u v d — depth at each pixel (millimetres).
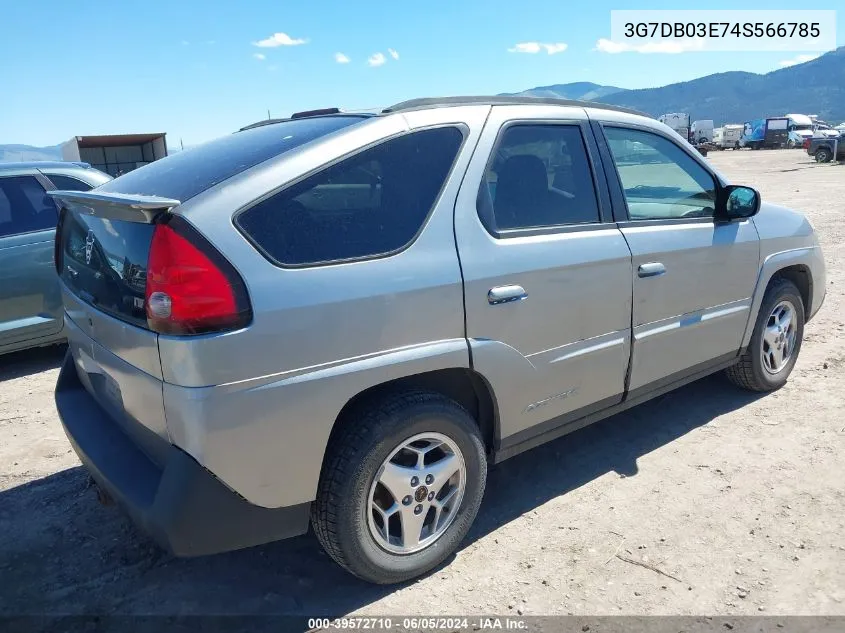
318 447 2297
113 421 2721
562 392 3039
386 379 2396
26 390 5059
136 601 2588
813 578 2596
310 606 2533
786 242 4234
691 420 4094
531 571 2701
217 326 2059
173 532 2117
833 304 6715
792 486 3273
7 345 5344
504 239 2750
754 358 4215
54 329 5543
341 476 2348
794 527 2934
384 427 2391
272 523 2311
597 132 3252
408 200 2510
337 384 2279
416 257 2469
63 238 3141
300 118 3018
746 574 2637
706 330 3742
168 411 2137
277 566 2785
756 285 4020
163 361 2109
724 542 2848
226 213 2137
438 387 2732
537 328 2844
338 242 2320
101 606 2562
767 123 65312
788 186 20250
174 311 2049
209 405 2057
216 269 2066
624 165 3354
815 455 3572
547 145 3025
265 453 2189
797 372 4832
